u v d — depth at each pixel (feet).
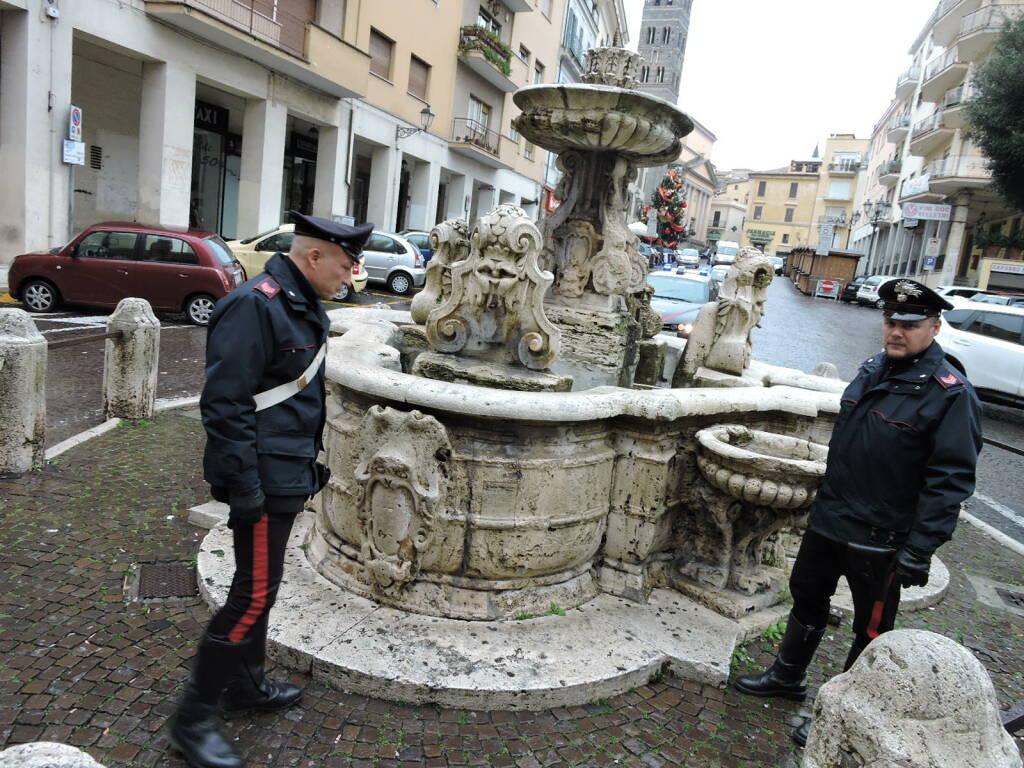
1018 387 38.93
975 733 4.87
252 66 56.24
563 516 10.73
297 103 62.59
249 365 7.14
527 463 10.27
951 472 7.91
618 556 11.75
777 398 13.26
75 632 9.81
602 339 16.05
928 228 124.67
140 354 19.81
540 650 9.90
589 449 11.11
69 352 27.76
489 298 12.00
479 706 8.97
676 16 290.76
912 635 5.31
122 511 13.89
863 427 8.75
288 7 58.85
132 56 47.55
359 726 8.52
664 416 10.89
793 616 9.89
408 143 81.66
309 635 9.64
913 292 8.33
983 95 73.26
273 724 8.39
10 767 4.28
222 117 63.82
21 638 9.55
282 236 49.29
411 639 9.79
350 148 70.59
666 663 10.23
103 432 18.60
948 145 119.24
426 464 9.97
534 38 110.01
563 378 11.78
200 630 10.11
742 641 11.20
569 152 16.83
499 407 9.81
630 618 11.08
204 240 37.47
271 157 60.54
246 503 7.18
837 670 11.20
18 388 14.84
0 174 40.91
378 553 10.43
